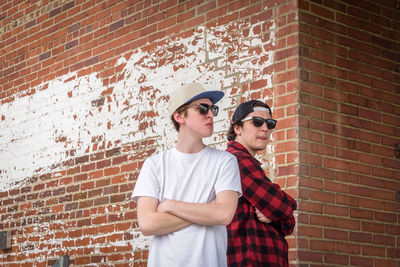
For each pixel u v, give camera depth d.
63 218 6.11
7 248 6.70
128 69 5.79
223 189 2.62
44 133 6.55
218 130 4.86
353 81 4.76
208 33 5.12
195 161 2.69
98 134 5.95
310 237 4.24
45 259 6.22
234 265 3.14
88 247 5.79
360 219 4.57
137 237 5.34
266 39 4.66
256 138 3.53
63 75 6.47
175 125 2.79
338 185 4.48
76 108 6.25
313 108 4.45
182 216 2.55
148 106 5.52
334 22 4.73
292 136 4.35
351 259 4.45
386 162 4.84
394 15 5.20
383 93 4.95
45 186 6.41
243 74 4.77
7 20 7.38
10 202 6.81
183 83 5.24
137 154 5.52
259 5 4.77
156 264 2.59
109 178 5.74
